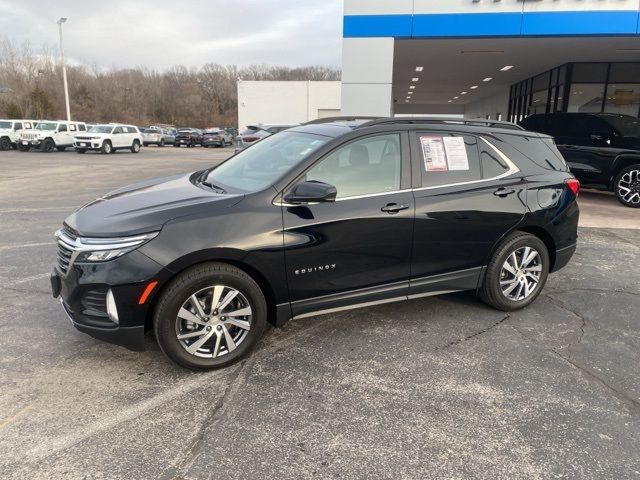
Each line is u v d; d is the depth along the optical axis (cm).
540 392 314
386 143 382
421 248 386
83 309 316
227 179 392
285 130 457
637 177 948
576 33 1052
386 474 241
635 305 463
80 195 1120
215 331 329
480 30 1074
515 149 439
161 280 305
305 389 314
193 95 9675
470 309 447
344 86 1120
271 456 253
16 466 243
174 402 299
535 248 438
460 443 264
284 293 345
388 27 1089
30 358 348
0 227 761
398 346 373
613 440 268
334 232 350
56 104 5831
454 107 3944
